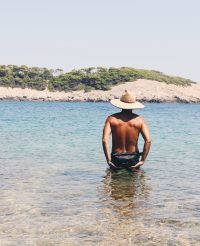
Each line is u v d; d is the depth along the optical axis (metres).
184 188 9.03
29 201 7.66
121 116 11.43
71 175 10.54
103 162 12.84
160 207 7.32
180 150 16.30
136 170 11.45
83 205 7.41
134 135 11.42
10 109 87.56
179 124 38.47
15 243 5.42
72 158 13.64
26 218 6.55
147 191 8.70
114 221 6.43
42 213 6.85
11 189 8.71
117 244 5.41
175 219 6.57
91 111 83.19
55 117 50.38
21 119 42.41
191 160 13.45
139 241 5.53
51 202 7.61
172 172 11.14
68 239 5.59
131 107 11.20
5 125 31.41
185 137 22.83
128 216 6.71
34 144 17.80
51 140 19.70
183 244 5.44
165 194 8.41
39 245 5.36
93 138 21.03
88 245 5.36
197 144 18.78
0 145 17.19
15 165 12.02
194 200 7.88
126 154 11.34
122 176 10.48
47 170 11.25
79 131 26.03
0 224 6.22
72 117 51.44
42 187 8.98
